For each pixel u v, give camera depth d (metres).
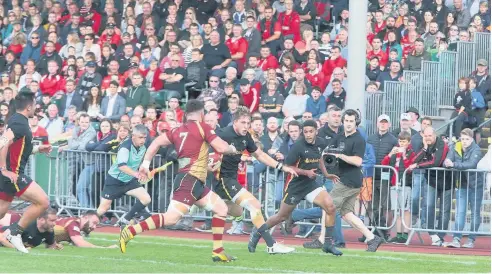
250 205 24.38
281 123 37.44
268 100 38.00
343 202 25.78
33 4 50.62
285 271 21.53
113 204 33.16
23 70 46.97
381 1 44.81
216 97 38.56
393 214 30.25
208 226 32.22
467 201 29.66
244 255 24.45
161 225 21.69
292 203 24.52
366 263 23.48
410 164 29.97
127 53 44.44
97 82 42.88
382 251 27.03
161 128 34.34
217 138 21.75
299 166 24.31
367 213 30.20
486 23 41.94
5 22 51.03
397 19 42.84
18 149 22.95
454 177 29.52
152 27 45.25
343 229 33.41
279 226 32.72
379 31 42.38
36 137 36.69
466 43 39.41
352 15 31.72
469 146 29.69
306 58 42.47
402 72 40.12
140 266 21.78
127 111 40.06
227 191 24.33
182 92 41.81
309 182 24.41
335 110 27.44
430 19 42.34
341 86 38.03
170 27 44.34
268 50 41.41
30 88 44.19
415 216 29.94
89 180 33.69
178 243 27.78
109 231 31.34
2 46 50.41
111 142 33.41
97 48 45.88
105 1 49.78
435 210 29.70
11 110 42.31
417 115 34.84
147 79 42.72
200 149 21.83
